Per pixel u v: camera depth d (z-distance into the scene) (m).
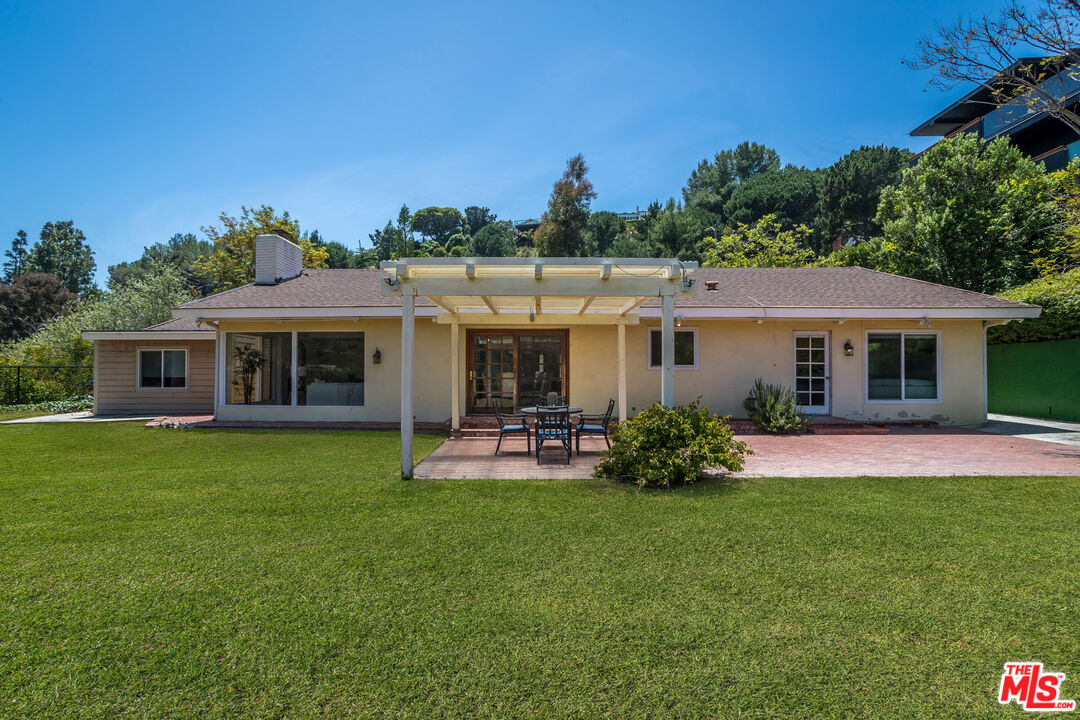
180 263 49.28
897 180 34.09
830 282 14.86
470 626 3.20
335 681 2.67
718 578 3.87
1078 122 10.09
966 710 2.43
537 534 4.86
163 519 5.34
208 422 12.89
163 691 2.59
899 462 8.26
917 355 13.03
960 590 3.65
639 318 11.19
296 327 13.24
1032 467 7.78
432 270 7.23
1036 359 14.42
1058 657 2.86
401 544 4.61
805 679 2.68
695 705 2.48
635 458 7.05
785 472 7.53
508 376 13.14
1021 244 18.89
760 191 45.03
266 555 4.36
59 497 6.20
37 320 41.28
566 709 2.45
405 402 7.26
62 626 3.21
